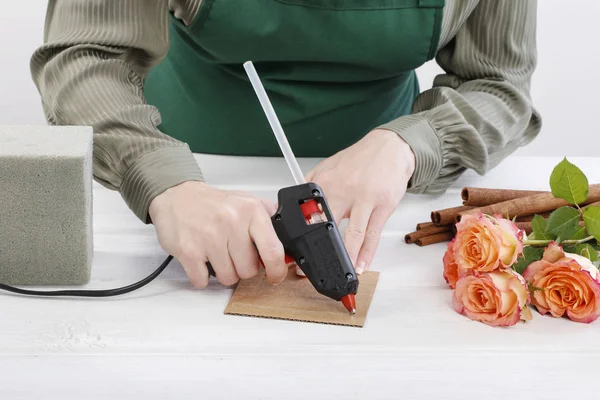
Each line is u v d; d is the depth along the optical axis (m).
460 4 1.28
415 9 1.23
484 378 0.83
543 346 0.88
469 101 1.31
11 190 0.93
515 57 1.36
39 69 1.20
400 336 0.89
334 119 1.37
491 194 1.14
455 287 0.98
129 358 0.84
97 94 1.11
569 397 0.80
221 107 1.36
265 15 1.20
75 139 0.97
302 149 1.40
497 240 0.91
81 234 0.96
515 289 0.90
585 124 2.53
